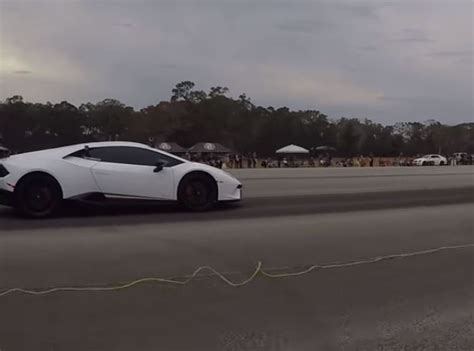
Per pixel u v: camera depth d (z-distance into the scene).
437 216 8.48
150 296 4.14
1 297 4.02
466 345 3.48
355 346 3.44
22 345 3.26
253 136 82.31
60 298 4.03
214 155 59.62
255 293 4.32
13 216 7.50
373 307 4.13
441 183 14.19
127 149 7.89
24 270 4.71
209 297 4.19
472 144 83.06
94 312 3.79
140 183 7.76
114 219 7.39
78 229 6.61
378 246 6.13
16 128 60.06
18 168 7.24
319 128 84.00
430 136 82.31
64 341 3.33
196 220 7.44
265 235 6.50
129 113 72.19
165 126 75.56
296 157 67.94
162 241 5.99
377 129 83.56
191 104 79.25
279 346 3.40
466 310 4.14
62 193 7.42
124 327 3.57
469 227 7.55
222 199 8.36
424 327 3.78
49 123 61.97
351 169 18.39
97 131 68.06
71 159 7.55
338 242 6.25
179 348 3.31
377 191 11.87
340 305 4.14
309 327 3.71
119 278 4.54
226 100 83.06
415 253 5.86
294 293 4.37
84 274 4.63
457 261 5.59
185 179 8.09
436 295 4.46
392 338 3.58
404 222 7.82
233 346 3.37
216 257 5.33
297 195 10.68
